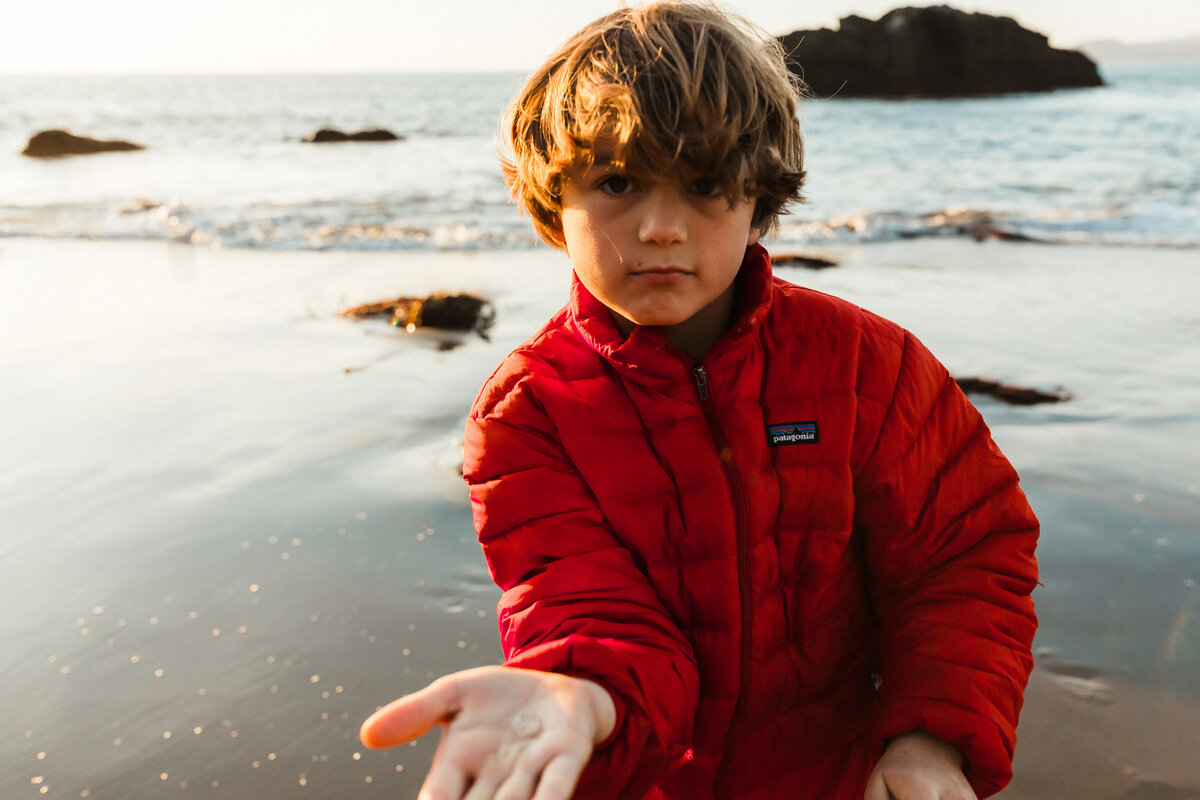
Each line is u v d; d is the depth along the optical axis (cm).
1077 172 1466
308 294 654
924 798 101
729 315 125
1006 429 379
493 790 79
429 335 538
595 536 117
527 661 99
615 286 107
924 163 1642
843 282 651
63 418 414
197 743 215
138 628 258
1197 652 235
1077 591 263
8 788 202
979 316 544
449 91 7381
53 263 798
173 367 484
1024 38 4666
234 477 350
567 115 110
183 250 866
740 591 118
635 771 98
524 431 122
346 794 200
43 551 299
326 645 250
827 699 127
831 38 4344
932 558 125
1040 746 205
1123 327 516
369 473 352
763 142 111
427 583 279
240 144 2542
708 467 118
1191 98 4019
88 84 12850
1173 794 191
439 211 1134
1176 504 312
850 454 121
